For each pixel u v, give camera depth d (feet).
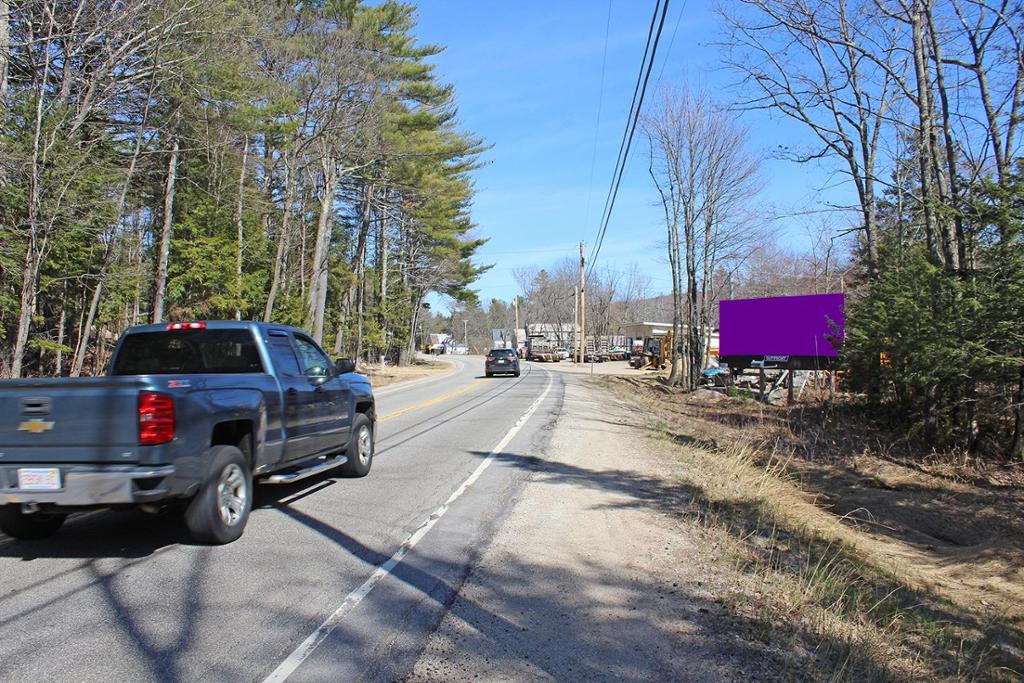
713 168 101.45
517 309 297.33
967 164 48.67
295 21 79.56
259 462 20.68
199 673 11.56
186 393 17.42
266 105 76.89
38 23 44.34
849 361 58.54
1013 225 37.91
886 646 14.19
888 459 47.32
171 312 80.38
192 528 18.35
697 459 36.58
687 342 106.32
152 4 48.65
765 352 86.28
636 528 21.58
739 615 14.78
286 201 90.33
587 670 12.09
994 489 38.78
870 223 60.80
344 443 27.48
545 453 36.06
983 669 15.08
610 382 116.78
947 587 24.23
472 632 13.55
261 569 16.92
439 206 127.13
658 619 14.43
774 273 139.33
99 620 13.70
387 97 87.86
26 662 11.85
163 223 74.64
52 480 16.24
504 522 21.80
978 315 40.29
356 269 141.69
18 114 44.27
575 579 16.75
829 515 31.99
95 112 50.62
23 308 43.24
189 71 55.26
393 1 90.89
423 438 41.60
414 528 20.93
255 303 88.84
